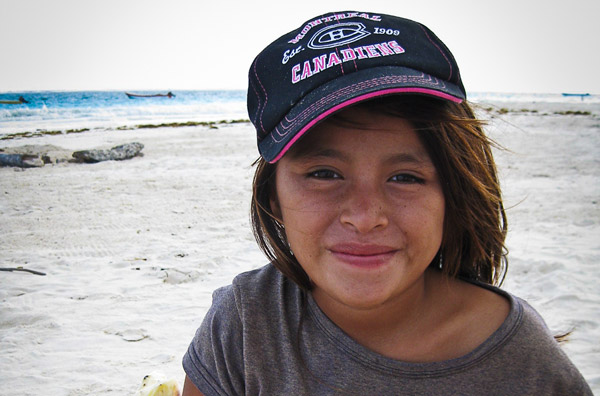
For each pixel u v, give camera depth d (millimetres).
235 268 5129
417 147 814
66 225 6773
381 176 803
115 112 36625
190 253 5559
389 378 878
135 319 3953
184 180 9891
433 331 901
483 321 895
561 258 4918
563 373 858
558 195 7891
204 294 4469
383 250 792
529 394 845
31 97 62094
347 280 799
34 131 21781
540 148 13180
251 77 941
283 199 870
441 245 973
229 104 53250
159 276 4902
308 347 950
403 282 816
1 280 4820
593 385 2738
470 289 957
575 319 3613
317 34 876
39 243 6012
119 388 3010
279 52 903
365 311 907
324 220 814
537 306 3883
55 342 3592
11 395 2938
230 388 1024
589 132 17234
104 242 6023
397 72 797
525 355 853
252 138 17875
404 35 859
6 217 7184
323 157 808
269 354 976
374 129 788
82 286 4664
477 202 930
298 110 799
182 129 22328
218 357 1027
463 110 926
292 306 995
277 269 1043
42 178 10258
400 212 798
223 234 6332
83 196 8547
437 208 837
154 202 8094
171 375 3129
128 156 12914
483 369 852
